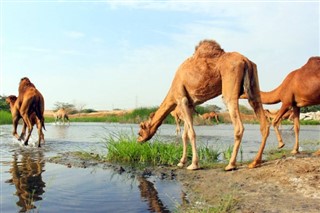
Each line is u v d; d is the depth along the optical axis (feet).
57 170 28.96
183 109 29.53
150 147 35.32
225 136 62.28
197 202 19.89
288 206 18.67
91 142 51.55
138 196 21.20
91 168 30.19
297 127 35.55
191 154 35.22
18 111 49.29
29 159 34.55
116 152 34.94
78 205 19.17
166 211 18.24
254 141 52.65
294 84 34.19
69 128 93.56
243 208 18.61
